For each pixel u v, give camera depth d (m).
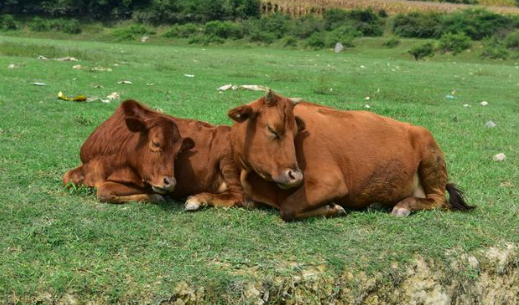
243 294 4.59
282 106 5.62
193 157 6.33
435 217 6.22
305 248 5.24
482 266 5.62
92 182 6.39
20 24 59.34
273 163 5.55
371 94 16.84
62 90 13.88
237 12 61.00
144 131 5.98
